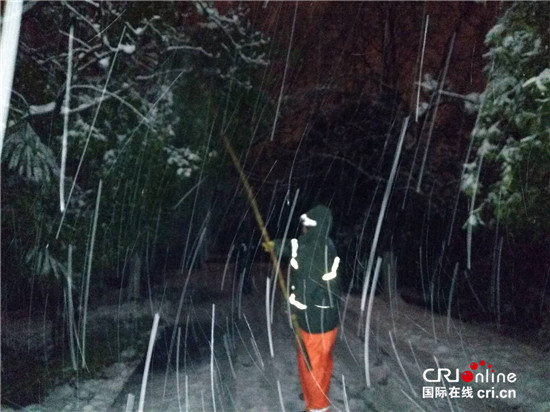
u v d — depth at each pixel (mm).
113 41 9953
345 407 6609
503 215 8047
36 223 7891
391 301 15125
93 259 10281
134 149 10781
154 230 12195
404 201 17391
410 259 17594
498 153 8453
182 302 16578
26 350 9391
